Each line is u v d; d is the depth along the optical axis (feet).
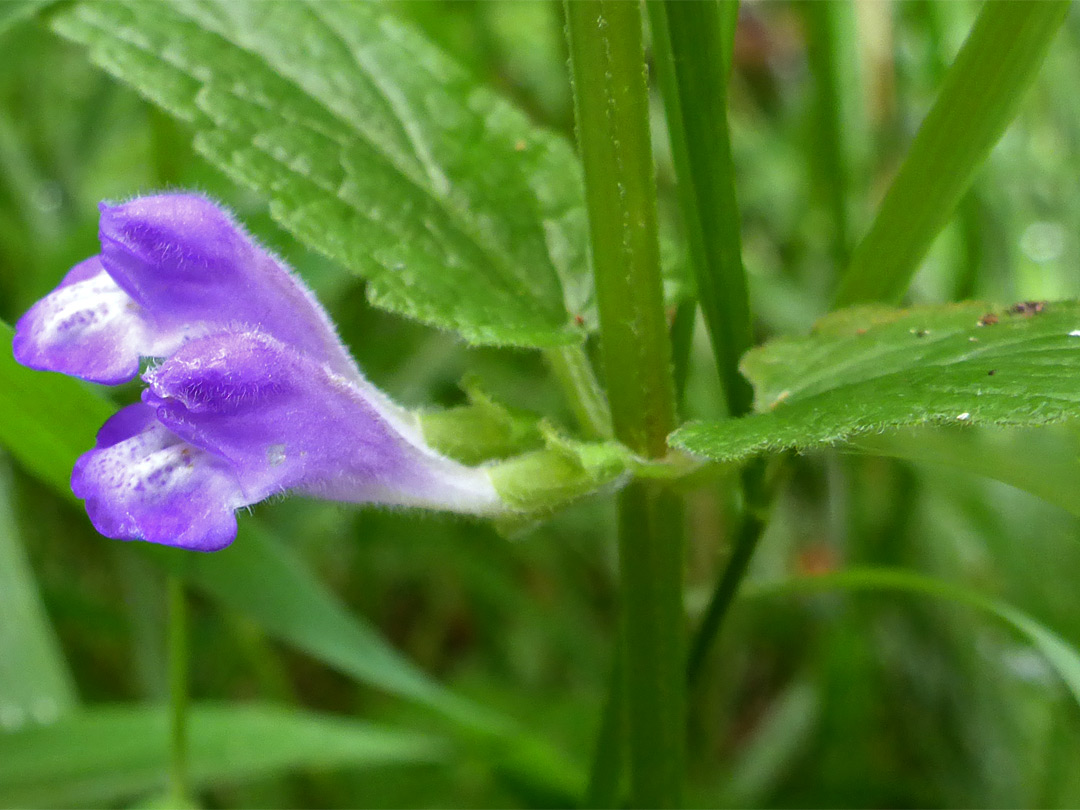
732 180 0.17
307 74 0.19
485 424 0.16
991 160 0.28
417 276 0.17
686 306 0.18
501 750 0.23
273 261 0.15
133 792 0.20
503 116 0.19
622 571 0.16
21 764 0.20
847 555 0.27
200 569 0.19
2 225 0.29
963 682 0.27
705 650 0.19
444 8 0.33
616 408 0.15
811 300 0.32
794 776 0.27
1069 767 0.25
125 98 0.32
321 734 0.22
